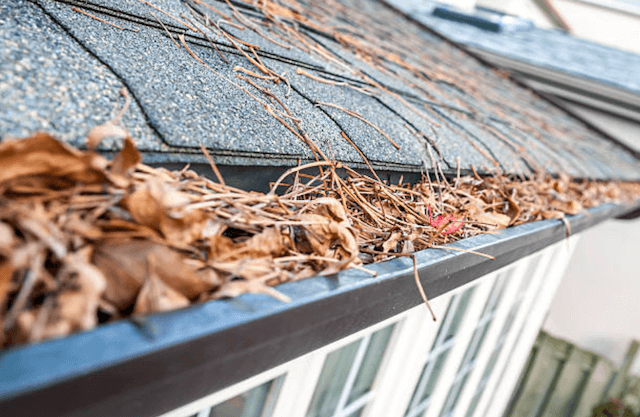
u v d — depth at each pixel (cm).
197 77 108
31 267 56
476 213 162
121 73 90
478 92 405
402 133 161
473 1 1201
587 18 1634
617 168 518
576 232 266
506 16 1178
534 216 205
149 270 67
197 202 81
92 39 95
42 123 70
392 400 191
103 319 66
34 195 65
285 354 87
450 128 216
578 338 870
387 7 613
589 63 945
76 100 77
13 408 44
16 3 90
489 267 166
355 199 120
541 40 1109
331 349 130
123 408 59
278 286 80
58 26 92
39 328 53
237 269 77
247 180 105
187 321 62
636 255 818
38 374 46
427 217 136
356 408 187
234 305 69
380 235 117
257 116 110
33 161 62
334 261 92
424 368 227
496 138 267
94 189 69
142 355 54
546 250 313
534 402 779
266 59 147
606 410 767
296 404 134
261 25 181
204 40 128
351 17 349
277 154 104
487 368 353
